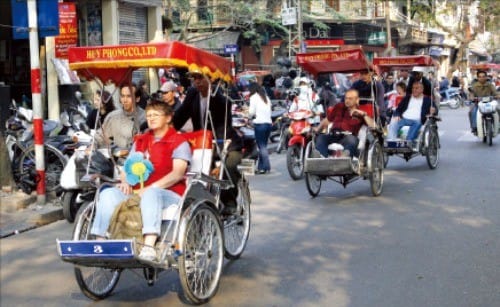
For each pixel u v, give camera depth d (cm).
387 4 3566
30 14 888
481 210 880
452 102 3272
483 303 538
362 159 975
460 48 4228
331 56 1092
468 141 1697
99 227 534
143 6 2014
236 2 2798
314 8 3562
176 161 561
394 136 1232
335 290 579
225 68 654
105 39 1872
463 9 4353
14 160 986
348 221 839
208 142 630
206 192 578
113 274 584
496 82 3756
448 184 1080
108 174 744
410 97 1242
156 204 527
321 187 1089
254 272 636
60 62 1634
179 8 2586
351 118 998
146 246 512
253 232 796
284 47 3272
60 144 970
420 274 615
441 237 747
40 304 565
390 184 1102
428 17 4038
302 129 1175
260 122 1247
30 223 842
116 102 1204
